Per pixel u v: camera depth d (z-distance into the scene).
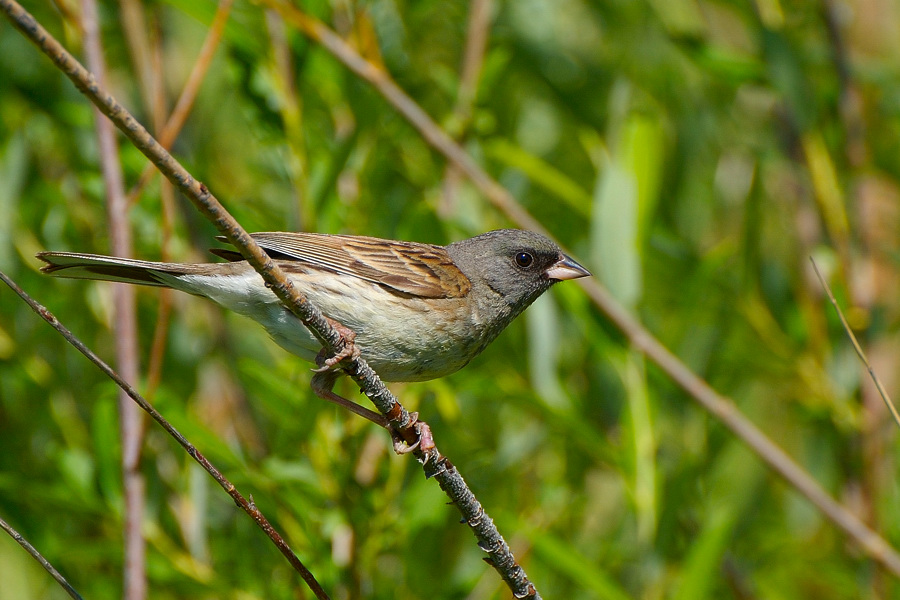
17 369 10.73
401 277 8.91
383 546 9.53
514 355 11.95
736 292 12.11
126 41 11.41
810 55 12.69
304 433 9.34
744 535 12.14
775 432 13.77
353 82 11.13
